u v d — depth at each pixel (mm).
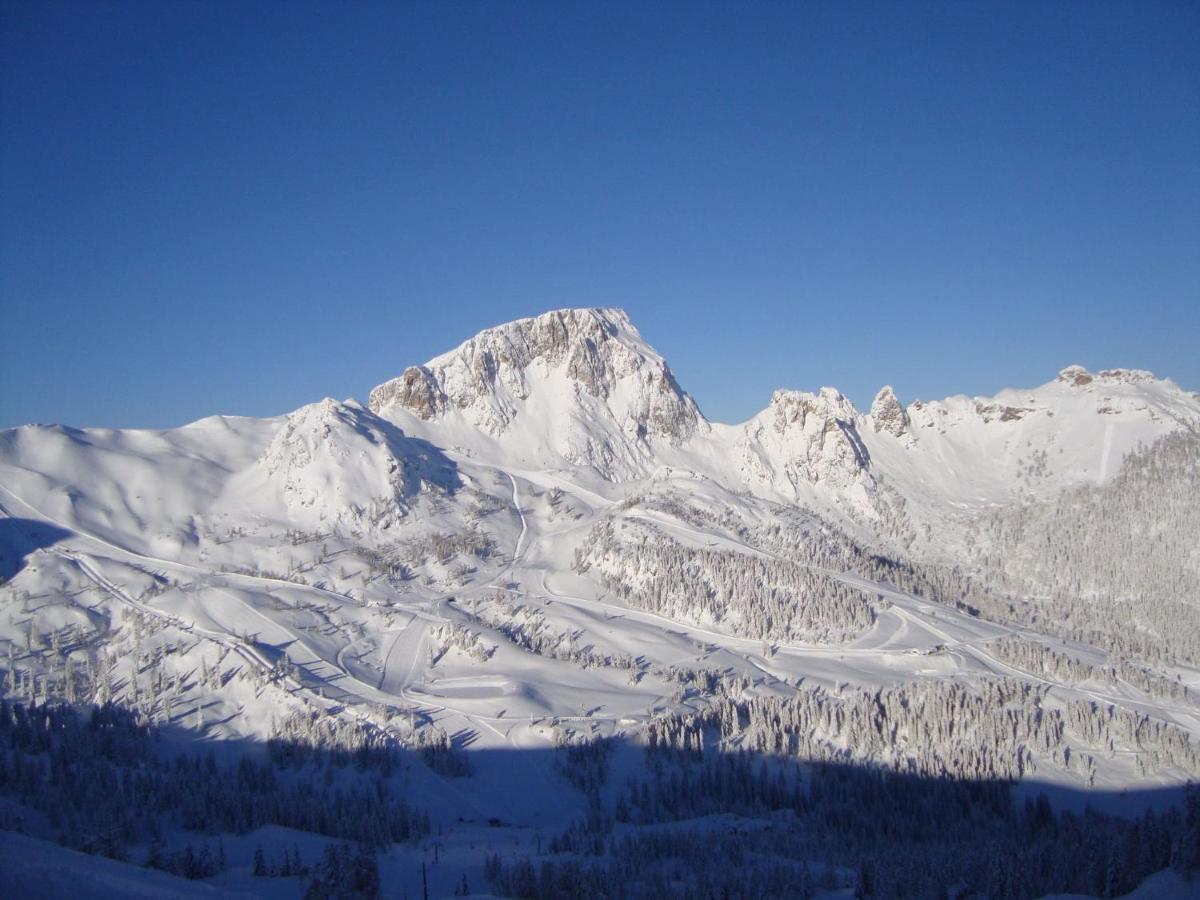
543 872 168500
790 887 175250
